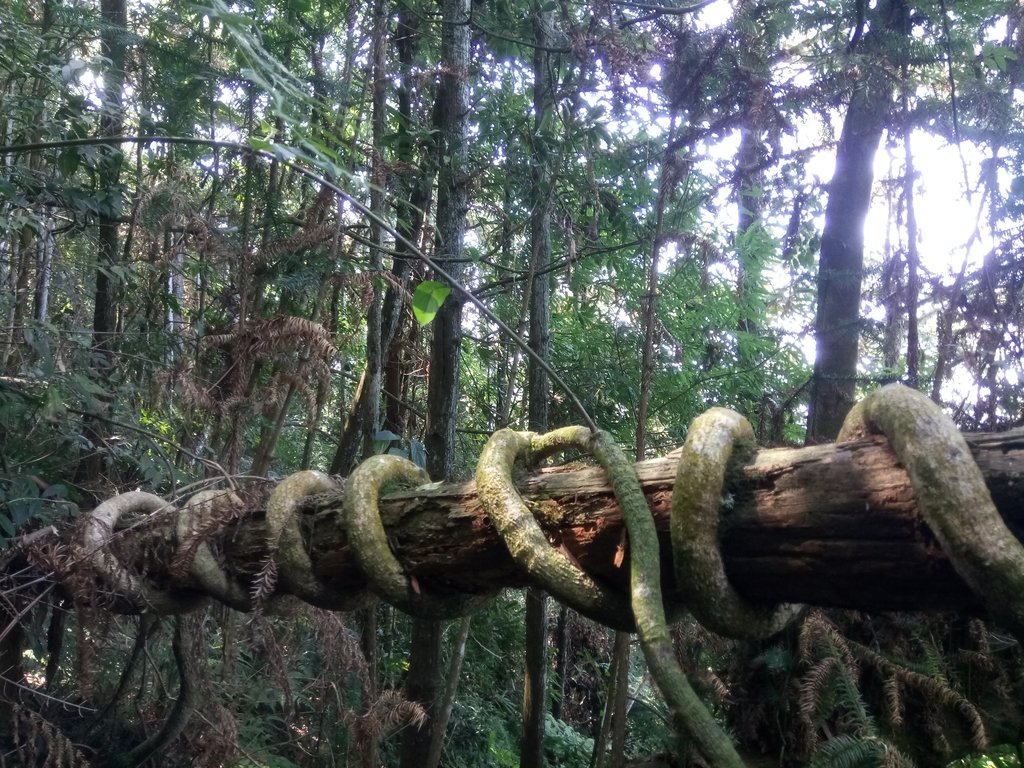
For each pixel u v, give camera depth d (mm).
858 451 1372
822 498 1379
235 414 3260
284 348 3123
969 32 3672
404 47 4605
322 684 3176
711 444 1498
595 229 4039
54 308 4773
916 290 3260
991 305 3221
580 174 4176
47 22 3885
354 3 4121
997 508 1219
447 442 3852
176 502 2965
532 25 4043
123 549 2584
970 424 3111
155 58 4312
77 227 3703
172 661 3711
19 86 3695
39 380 3256
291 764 3811
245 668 3967
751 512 1464
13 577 2674
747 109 3180
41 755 3006
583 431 1842
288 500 2350
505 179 4152
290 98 3053
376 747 3012
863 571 1370
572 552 1801
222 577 2514
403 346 4578
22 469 3137
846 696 2656
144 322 3961
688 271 4906
